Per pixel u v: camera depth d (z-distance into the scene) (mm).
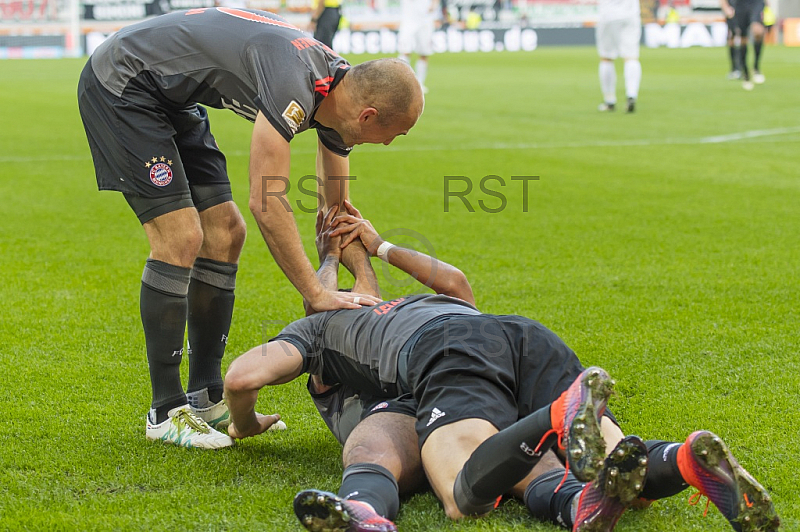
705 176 9227
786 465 2861
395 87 2902
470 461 2301
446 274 3291
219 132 12852
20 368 3898
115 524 2477
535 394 2572
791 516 2516
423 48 18859
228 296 3426
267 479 2812
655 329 4426
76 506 2600
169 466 2914
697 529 2412
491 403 2475
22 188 8664
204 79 3021
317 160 3480
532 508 2443
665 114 14406
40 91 18969
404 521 2475
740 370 3830
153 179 3057
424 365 2615
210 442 3074
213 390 3447
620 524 2430
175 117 3197
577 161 10203
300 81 2873
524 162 10148
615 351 4102
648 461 2176
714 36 39000
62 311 4781
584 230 6848
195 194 3352
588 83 20109
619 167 9805
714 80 19781
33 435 3176
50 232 6809
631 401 3494
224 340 3457
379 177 9203
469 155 10617
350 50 36312
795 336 4293
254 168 2896
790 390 3586
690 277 5449
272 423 3107
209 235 3367
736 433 3152
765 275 5484
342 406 3018
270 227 2902
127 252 6191
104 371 3883
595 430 2064
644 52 32688
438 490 2414
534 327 2682
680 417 3316
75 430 3232
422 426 2492
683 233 6723
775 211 7500
